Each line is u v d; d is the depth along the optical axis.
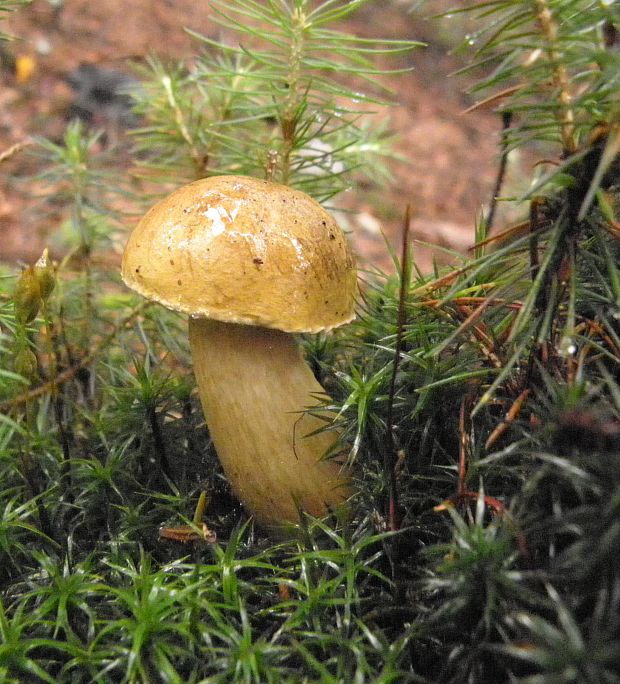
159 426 0.24
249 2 0.21
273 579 0.19
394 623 0.18
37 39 0.59
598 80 0.16
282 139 0.24
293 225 0.19
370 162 0.29
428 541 0.19
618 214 0.19
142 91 0.30
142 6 0.65
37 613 0.18
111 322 0.27
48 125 0.52
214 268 0.19
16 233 0.43
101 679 0.17
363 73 0.22
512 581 0.16
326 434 0.21
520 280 0.19
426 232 0.53
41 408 0.25
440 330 0.21
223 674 0.17
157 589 0.18
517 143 0.17
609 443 0.15
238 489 0.21
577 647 0.14
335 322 0.20
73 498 0.22
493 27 0.17
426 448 0.20
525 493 0.16
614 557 0.15
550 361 0.18
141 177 0.28
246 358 0.20
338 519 0.20
